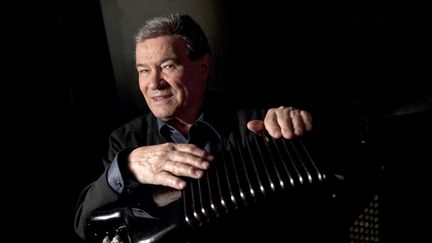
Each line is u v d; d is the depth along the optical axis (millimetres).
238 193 780
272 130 1042
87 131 2379
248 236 766
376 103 2145
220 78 2357
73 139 2340
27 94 2170
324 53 2211
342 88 2240
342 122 1163
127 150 1138
